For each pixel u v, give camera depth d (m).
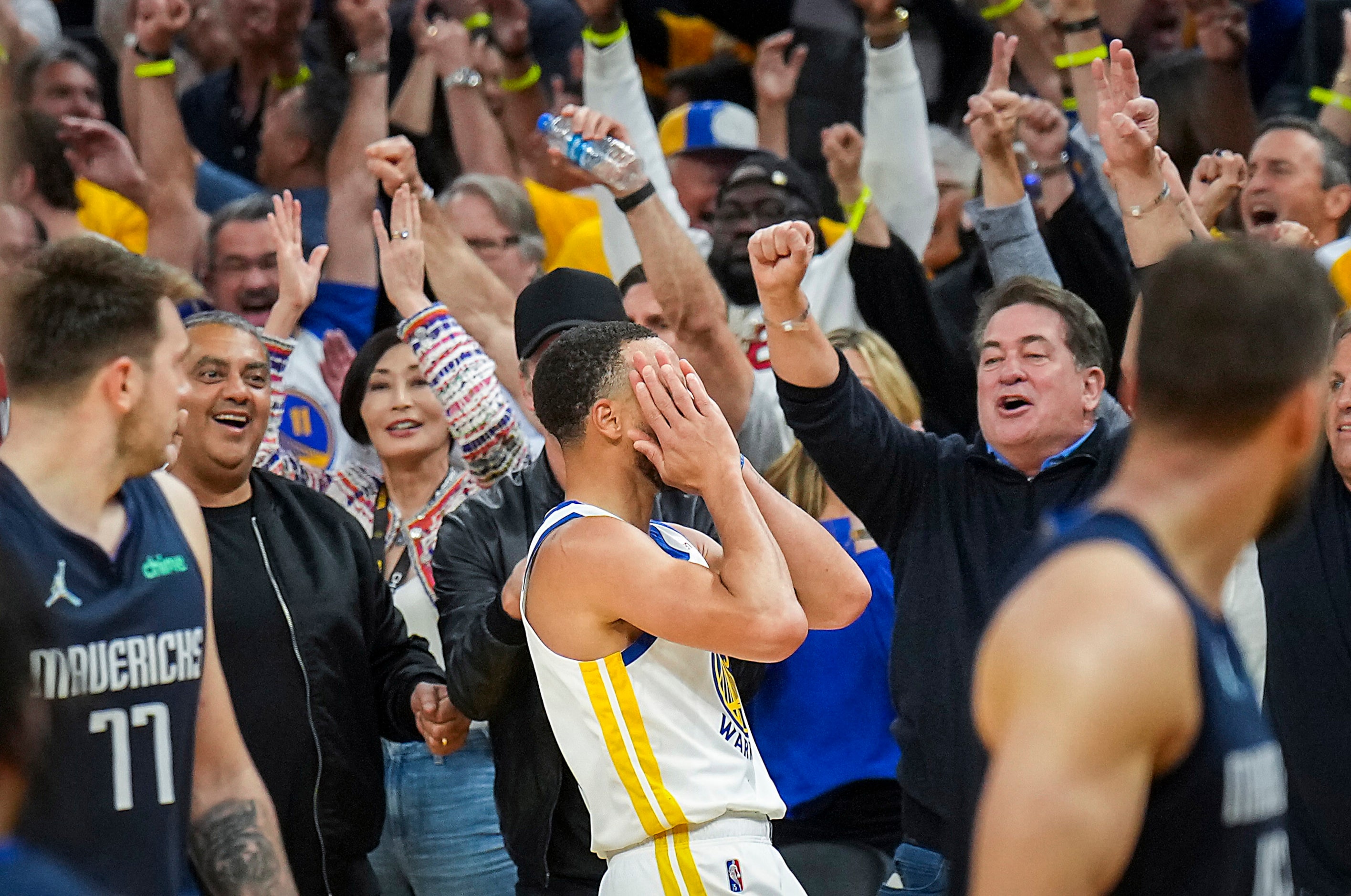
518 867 10.40
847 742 11.57
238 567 10.51
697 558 8.91
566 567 8.16
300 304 12.91
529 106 21.58
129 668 7.25
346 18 17.62
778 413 13.60
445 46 19.84
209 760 8.06
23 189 15.63
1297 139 14.98
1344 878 9.82
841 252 15.76
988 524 10.27
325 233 17.66
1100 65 11.47
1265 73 22.02
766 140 19.78
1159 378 5.36
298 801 10.41
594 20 16.83
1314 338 5.28
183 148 18.47
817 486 12.40
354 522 11.35
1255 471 5.32
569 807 10.12
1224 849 5.13
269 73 20.81
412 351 13.00
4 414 8.98
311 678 10.55
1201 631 5.09
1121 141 10.83
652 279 12.87
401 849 12.04
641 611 7.97
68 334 7.18
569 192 20.61
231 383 10.54
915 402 13.48
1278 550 9.85
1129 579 5.04
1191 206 11.46
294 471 13.14
